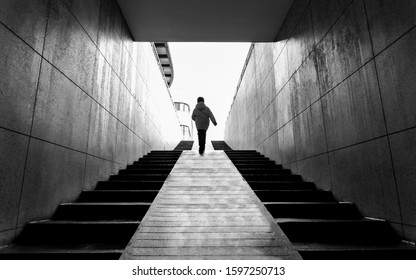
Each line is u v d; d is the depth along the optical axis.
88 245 2.58
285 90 6.23
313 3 4.70
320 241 2.78
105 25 4.99
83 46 4.05
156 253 2.33
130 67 6.66
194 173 5.14
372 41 3.12
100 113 4.74
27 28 2.73
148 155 7.88
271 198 4.04
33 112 2.85
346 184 3.70
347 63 3.65
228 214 3.18
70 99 3.66
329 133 4.17
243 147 11.91
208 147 15.26
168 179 4.68
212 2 5.66
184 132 32.78
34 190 2.87
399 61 2.71
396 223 2.77
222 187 4.26
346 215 3.45
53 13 3.22
